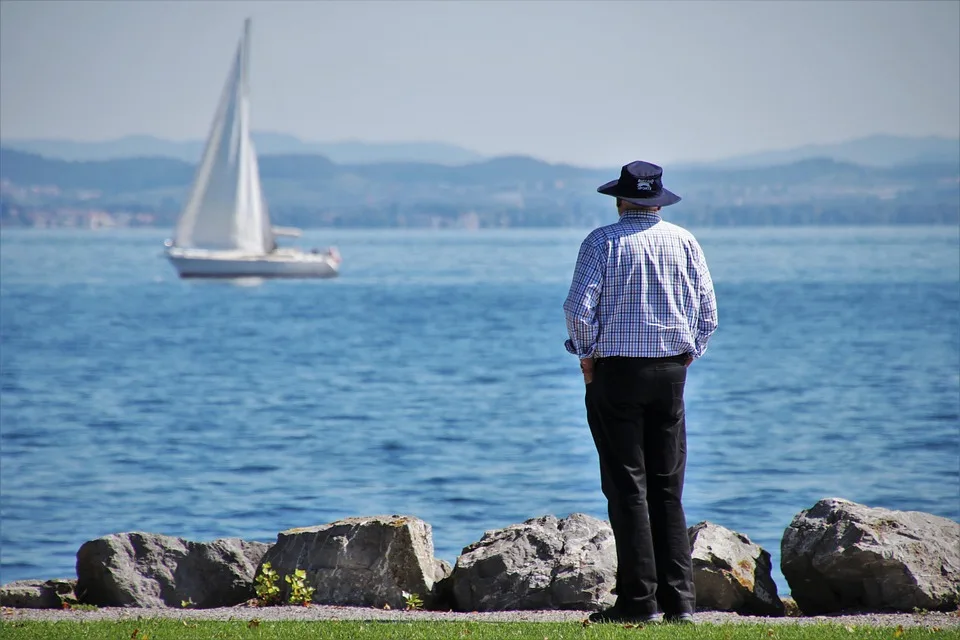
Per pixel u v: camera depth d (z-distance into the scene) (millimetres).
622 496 25578
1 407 118938
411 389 132750
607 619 26172
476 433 99000
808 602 31156
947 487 73500
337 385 137625
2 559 57000
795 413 108688
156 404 121812
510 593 30859
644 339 25391
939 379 135625
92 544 33094
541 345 183625
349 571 31953
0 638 25031
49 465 84938
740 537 32281
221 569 33375
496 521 65438
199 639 24750
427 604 31641
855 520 30844
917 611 28984
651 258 25516
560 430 100312
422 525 33281
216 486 76562
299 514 68000
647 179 25828
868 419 104500
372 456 88188
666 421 25797
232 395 129500
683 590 25844
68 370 156250
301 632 25469
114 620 27688
